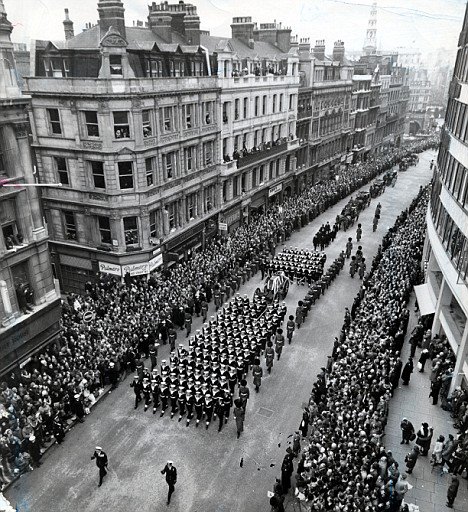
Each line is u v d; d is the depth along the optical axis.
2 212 21.94
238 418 21.31
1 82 20.66
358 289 37.00
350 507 15.77
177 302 30.28
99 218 33.16
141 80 30.38
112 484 18.86
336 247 46.09
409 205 62.34
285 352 28.36
